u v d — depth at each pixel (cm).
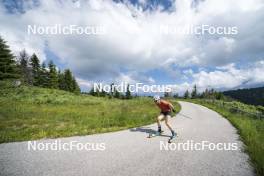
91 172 418
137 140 687
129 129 888
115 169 435
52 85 5931
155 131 855
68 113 1498
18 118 1194
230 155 542
